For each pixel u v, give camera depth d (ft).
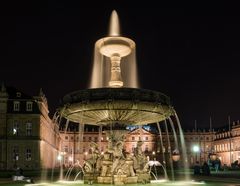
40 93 286.66
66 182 79.92
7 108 279.49
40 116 281.33
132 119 63.52
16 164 271.49
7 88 291.99
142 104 57.93
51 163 366.63
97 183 63.31
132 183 62.69
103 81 83.97
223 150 552.82
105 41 66.39
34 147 276.41
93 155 66.28
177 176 136.05
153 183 66.13
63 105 61.77
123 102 56.95
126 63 82.23
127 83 81.87
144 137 556.10
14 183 85.81
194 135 581.12
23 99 283.38
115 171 62.23
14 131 277.03
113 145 64.03
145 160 66.33
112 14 74.18
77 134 547.90
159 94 59.82
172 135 564.71
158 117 65.21
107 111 59.47
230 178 116.47
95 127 559.38
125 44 66.39
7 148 273.75
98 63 84.84
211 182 81.30
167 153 545.44
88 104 57.93
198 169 156.35
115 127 64.08
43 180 113.80
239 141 510.17
